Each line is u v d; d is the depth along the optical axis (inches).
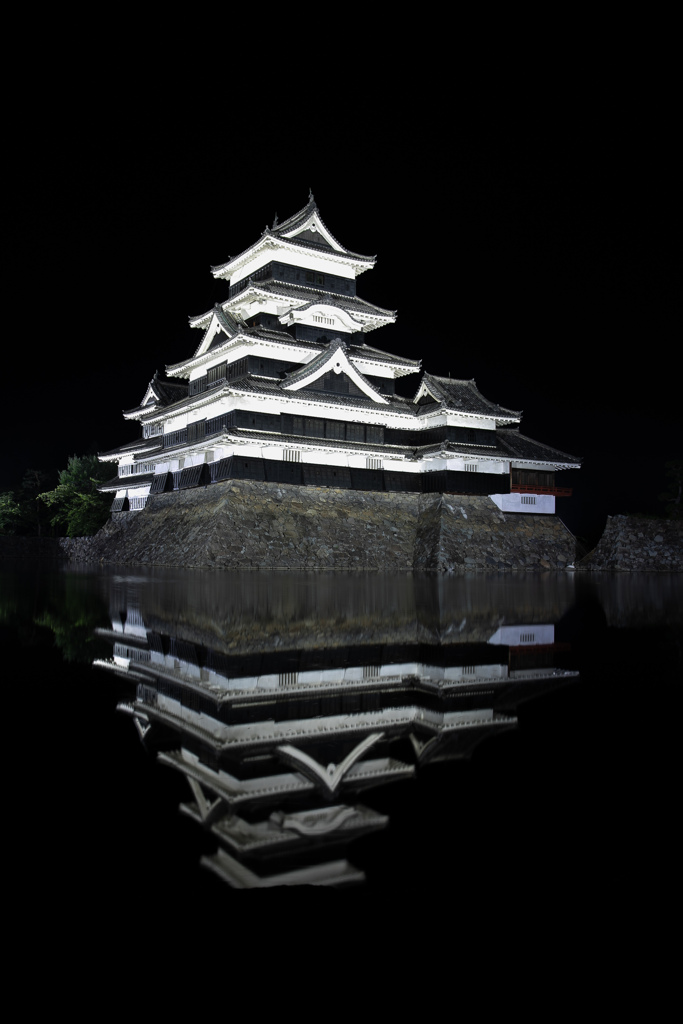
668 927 140.2
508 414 2121.1
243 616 681.6
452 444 1983.3
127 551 1952.5
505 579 1418.6
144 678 381.4
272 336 1940.2
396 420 2058.3
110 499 2694.4
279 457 1809.8
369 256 2281.0
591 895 150.8
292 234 2193.7
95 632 561.0
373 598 898.1
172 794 204.5
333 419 1937.7
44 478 3228.3
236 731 278.7
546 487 2149.4
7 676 380.5
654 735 275.9
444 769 232.2
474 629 617.3
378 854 168.2
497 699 341.1
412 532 1888.5
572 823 186.2
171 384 2551.7
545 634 589.6
